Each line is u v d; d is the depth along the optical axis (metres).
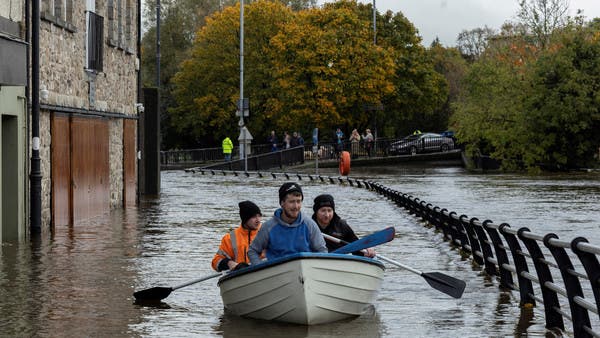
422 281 17.92
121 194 37.47
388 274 18.88
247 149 72.88
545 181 58.97
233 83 97.69
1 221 23.80
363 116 95.06
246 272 13.60
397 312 14.66
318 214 15.07
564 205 38.44
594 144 73.75
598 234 26.97
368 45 91.75
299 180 61.25
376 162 85.31
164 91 106.12
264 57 96.06
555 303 13.45
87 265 19.94
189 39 108.25
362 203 39.16
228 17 96.69
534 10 85.31
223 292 14.30
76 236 25.75
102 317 14.26
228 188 51.56
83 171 30.78
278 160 80.75
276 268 13.32
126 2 38.56
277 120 93.25
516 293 16.47
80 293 16.44
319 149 86.12
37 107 25.02
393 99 98.62
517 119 73.19
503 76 74.44
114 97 35.75
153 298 15.66
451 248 23.30
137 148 40.19
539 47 84.31
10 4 23.91
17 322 13.86
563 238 25.89
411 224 29.72
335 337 12.77
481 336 12.84
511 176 66.62
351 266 13.55
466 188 51.31
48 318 14.16
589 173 71.56
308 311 13.34
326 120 92.19
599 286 11.00
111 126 35.53
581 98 71.25
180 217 32.38
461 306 15.19
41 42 25.95
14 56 21.84
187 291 16.73
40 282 17.64
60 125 28.05
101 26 32.03
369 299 14.19
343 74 90.62
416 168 80.38
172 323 13.80
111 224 29.52
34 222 25.34
